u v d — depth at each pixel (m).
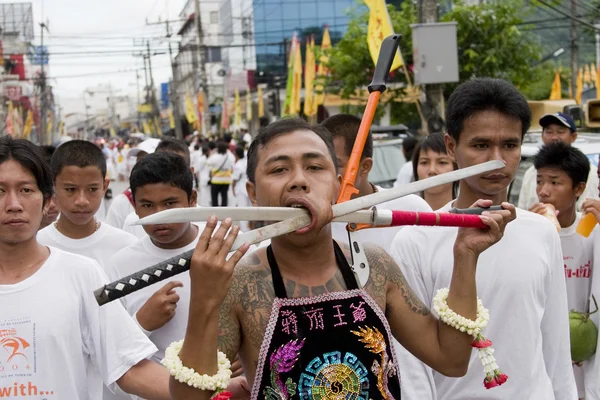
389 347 2.48
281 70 44.31
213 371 2.26
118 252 4.49
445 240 3.42
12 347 3.14
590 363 4.39
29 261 3.25
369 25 12.42
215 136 35.25
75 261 3.31
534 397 3.29
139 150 8.45
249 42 47.25
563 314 3.49
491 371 2.63
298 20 43.81
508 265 3.31
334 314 2.43
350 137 4.59
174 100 53.81
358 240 2.57
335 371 2.38
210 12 60.25
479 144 3.35
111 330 3.26
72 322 3.22
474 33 16.89
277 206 2.39
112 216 7.11
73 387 3.20
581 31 24.92
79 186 4.89
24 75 53.69
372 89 2.74
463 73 16.95
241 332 2.47
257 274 2.49
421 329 2.63
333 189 2.46
